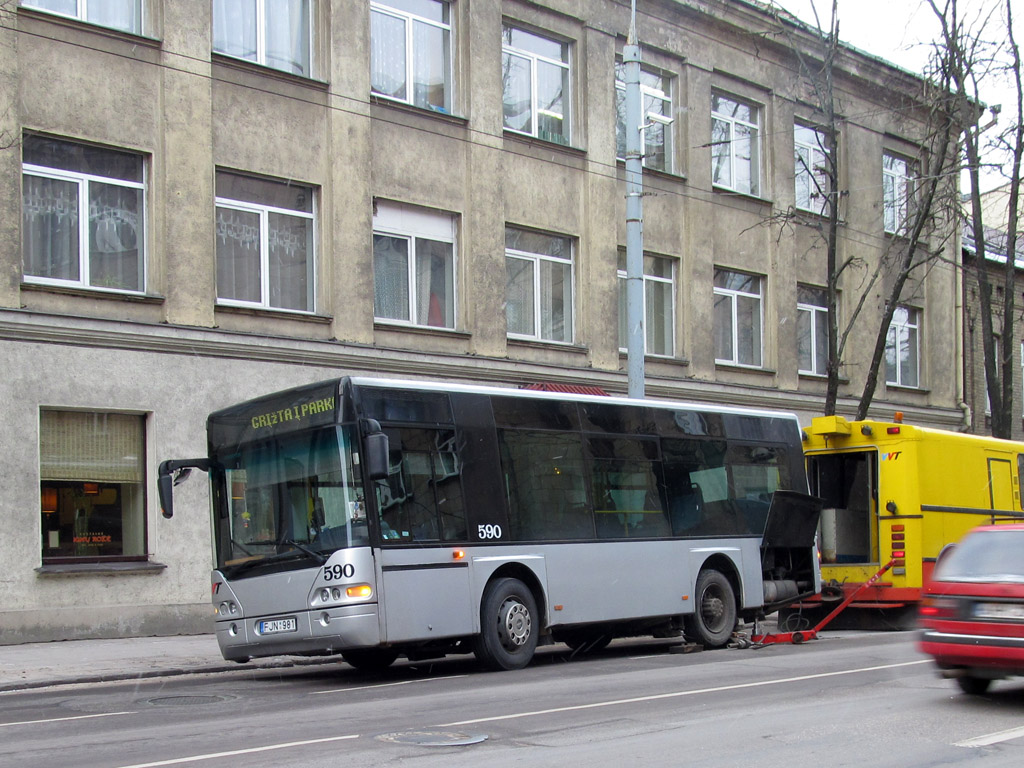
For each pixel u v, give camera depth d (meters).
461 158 21.34
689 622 15.10
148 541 16.91
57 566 15.92
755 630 15.96
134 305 16.88
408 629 11.70
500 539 12.83
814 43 28.34
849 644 15.45
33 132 16.17
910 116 30.02
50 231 16.39
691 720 8.64
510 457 13.19
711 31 26.33
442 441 12.52
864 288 30.03
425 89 21.22
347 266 19.44
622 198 24.14
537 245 22.77
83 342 16.25
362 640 11.35
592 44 23.72
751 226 25.16
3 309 15.48
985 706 9.29
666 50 25.34
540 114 23.08
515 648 12.82
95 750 7.67
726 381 26.19
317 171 19.28
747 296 27.23
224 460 12.73
